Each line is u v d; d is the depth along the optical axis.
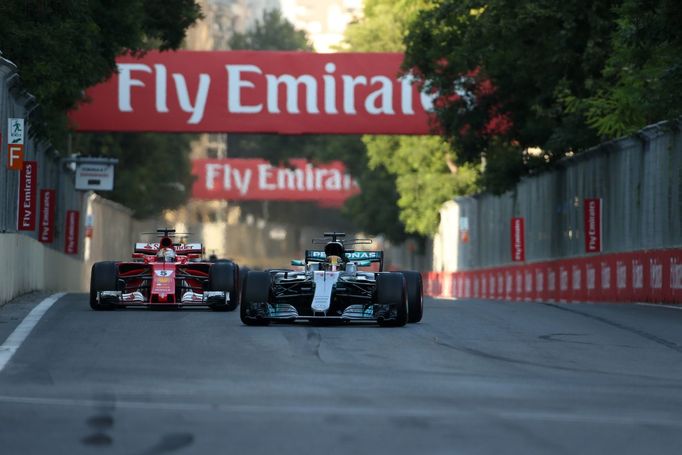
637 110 121.81
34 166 116.94
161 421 34.62
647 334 69.06
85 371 47.53
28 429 33.06
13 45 113.81
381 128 176.12
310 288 71.31
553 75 139.12
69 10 117.19
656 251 110.56
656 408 39.84
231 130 175.38
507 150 162.75
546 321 77.00
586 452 30.50
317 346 57.81
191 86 174.88
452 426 34.34
